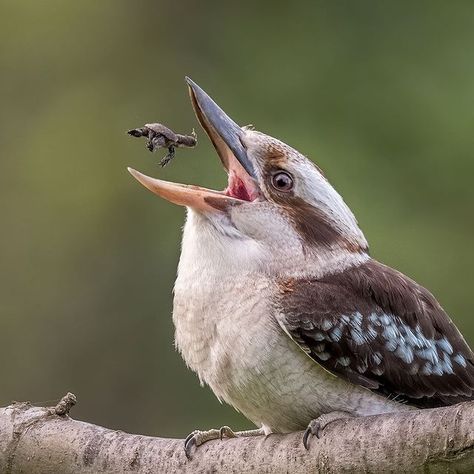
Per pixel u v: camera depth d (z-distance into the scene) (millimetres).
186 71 16391
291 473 7086
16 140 16859
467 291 13516
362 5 15414
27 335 15258
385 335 7953
